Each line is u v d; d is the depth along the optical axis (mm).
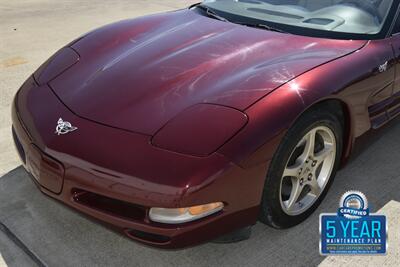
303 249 2510
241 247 2521
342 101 2529
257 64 2555
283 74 2408
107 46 2975
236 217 2164
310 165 2564
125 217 2096
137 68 2621
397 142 3615
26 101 2604
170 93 2359
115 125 2207
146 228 2055
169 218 2021
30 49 6109
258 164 2113
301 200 2666
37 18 7918
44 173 2256
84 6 9008
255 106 2189
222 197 2045
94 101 2391
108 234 2611
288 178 2539
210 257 2453
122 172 2018
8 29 7148
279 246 2527
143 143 2088
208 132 2086
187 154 2020
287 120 2189
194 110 2209
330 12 3127
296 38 2904
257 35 2949
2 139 3645
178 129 2117
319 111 2420
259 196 2205
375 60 2785
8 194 2947
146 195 1981
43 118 2391
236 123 2113
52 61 2959
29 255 2455
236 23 3191
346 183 3082
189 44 2861
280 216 2467
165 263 2414
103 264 2402
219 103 2230
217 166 1999
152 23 3320
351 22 3033
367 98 2779
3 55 5836
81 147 2154
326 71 2482
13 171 3195
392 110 3215
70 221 2711
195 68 2559
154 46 2875
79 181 2117
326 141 2629
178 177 1964
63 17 8023
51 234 2609
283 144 2227
